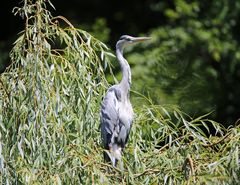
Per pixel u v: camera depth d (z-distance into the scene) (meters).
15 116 10.84
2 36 25.78
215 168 9.64
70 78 11.31
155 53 21.19
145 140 11.63
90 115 11.27
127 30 25.56
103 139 11.61
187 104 20.73
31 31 11.20
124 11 25.89
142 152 11.41
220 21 23.17
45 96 10.84
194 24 22.70
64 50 11.50
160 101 19.92
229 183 9.54
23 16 11.39
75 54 11.41
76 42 11.39
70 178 9.88
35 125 10.68
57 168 10.07
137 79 20.53
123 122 11.67
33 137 10.64
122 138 11.66
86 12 25.78
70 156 10.09
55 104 10.91
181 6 22.95
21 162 10.39
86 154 10.59
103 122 11.62
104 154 11.00
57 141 10.79
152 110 12.11
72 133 11.16
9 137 10.86
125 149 11.70
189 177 9.50
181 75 21.25
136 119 11.86
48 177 9.88
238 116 22.33
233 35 23.27
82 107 11.27
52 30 11.48
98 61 11.65
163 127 11.45
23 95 10.89
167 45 21.81
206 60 22.44
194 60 21.81
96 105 11.69
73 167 9.91
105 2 25.97
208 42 22.28
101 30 22.53
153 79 20.56
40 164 10.38
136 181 10.18
